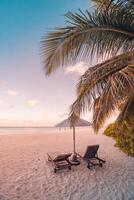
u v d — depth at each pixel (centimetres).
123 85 258
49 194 464
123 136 951
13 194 463
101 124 338
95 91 343
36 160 816
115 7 303
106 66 335
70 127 404
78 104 358
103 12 311
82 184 531
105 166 708
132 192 473
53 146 1232
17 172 644
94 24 318
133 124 803
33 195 458
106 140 1557
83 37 329
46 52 346
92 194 463
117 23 314
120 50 340
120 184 530
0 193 468
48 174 621
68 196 452
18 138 1791
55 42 335
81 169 665
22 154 951
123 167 700
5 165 734
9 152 1007
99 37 329
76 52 343
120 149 1049
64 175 609
